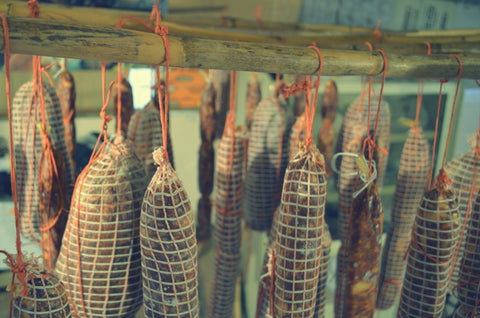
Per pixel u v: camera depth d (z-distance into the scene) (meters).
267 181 0.94
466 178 0.85
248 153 0.98
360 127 0.93
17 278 0.46
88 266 0.55
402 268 0.98
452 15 1.06
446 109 1.53
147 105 0.90
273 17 1.02
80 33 0.41
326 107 0.99
